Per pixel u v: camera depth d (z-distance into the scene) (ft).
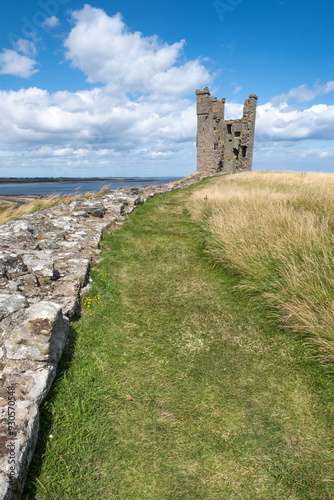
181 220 36.42
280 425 8.95
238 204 31.96
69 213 32.68
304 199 29.01
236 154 165.37
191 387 10.42
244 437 8.58
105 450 8.07
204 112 151.43
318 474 7.55
